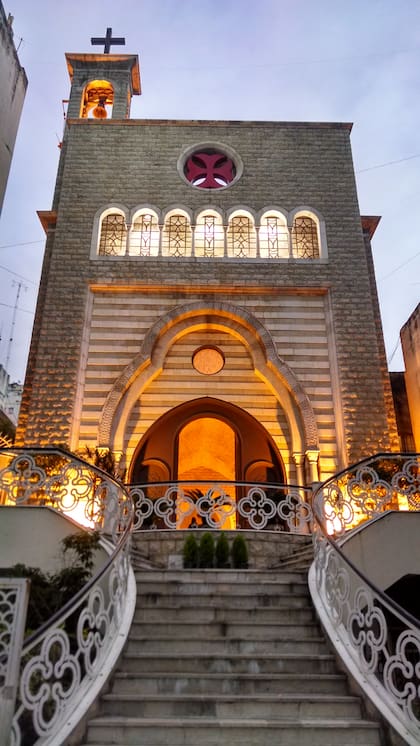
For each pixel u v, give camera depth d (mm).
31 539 10023
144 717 6012
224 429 20703
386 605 6109
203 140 21031
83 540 9078
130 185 20156
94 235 19266
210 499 12852
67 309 18078
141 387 17453
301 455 16734
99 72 23562
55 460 14258
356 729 5750
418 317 20250
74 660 5812
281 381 17688
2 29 17594
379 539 10133
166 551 12297
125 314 18391
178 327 18359
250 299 18734
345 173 20609
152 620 8102
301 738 5703
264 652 7391
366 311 18375
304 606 8562
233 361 18188
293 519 15336
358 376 17438
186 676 6613
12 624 4871
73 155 20547
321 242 19453
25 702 4844
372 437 16641
